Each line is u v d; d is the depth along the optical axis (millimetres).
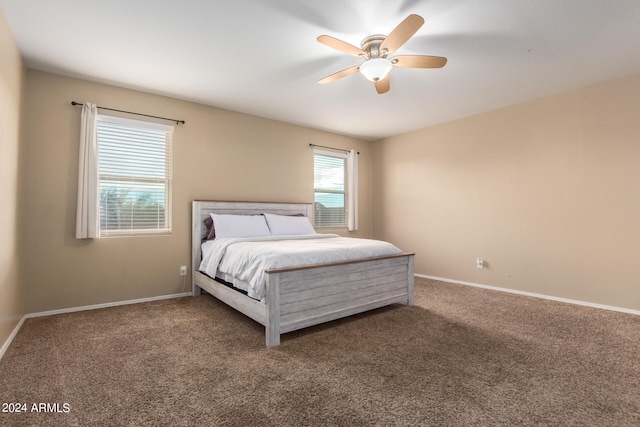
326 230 5434
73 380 1858
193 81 3389
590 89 3455
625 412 1562
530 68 3080
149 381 1853
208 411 1568
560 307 3379
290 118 4680
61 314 3109
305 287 2582
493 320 2953
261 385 1812
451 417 1520
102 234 3438
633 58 2873
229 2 2109
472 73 3186
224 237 3719
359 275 2990
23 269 2912
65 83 3221
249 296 2600
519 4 2133
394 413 1553
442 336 2551
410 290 3465
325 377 1903
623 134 3242
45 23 2338
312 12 2225
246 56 2854
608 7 2160
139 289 3592
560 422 1485
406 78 3305
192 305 3461
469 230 4551
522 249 3988
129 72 3162
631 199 3193
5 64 2275
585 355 2199
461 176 4652
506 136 4148
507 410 1574
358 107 4215
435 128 5012
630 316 3064
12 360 2111
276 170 4766
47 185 3104
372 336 2555
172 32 2465
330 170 5582
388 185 5762
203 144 4074
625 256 3225
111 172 3484
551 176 3738
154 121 3713
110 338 2508
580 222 3521
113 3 2111
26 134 3002
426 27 2398
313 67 3076
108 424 1471
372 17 2283
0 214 2191
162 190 3814
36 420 1493
